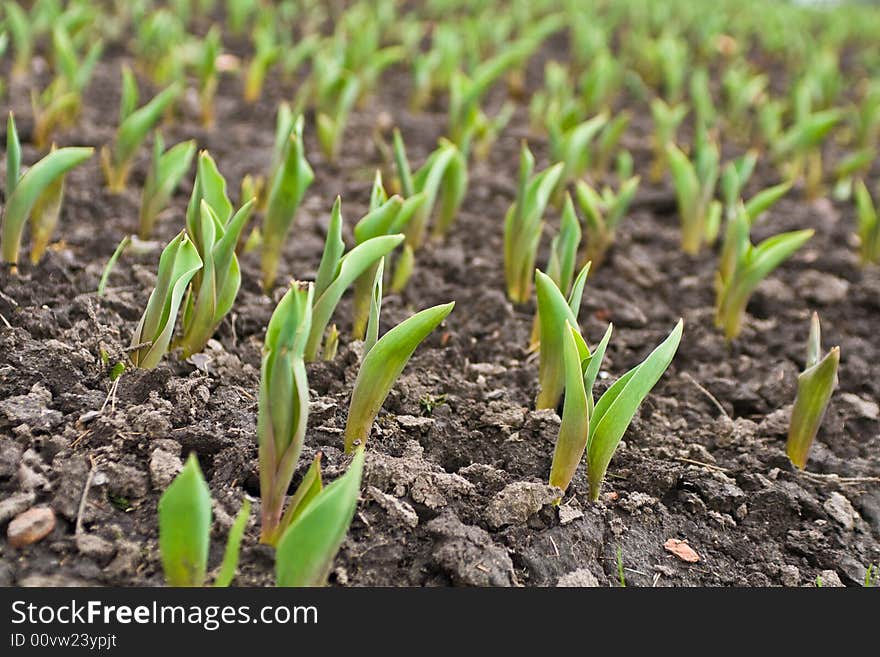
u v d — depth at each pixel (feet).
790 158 5.42
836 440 3.70
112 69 5.74
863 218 4.45
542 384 3.52
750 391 3.80
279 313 2.98
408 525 3.20
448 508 3.25
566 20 9.23
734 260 4.05
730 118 6.07
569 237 3.67
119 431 3.25
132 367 3.41
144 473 3.19
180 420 3.33
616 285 4.23
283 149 3.94
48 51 5.50
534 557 3.21
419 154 4.97
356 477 2.92
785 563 3.33
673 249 4.50
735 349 4.00
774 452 3.56
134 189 4.36
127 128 4.24
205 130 4.92
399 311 3.89
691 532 3.36
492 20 8.16
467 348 3.83
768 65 8.43
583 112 5.41
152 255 3.95
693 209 4.42
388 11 7.63
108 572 3.04
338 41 5.51
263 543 3.10
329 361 3.58
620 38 8.82
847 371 3.94
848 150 6.11
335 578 3.11
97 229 4.08
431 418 3.49
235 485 3.22
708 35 8.27
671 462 3.49
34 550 3.06
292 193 3.78
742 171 4.39
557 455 3.29
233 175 4.58
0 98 4.87
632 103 6.62
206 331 3.48
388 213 3.48
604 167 4.95
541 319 3.44
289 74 5.82
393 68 6.82
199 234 3.53
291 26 7.70
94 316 3.56
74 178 4.36
